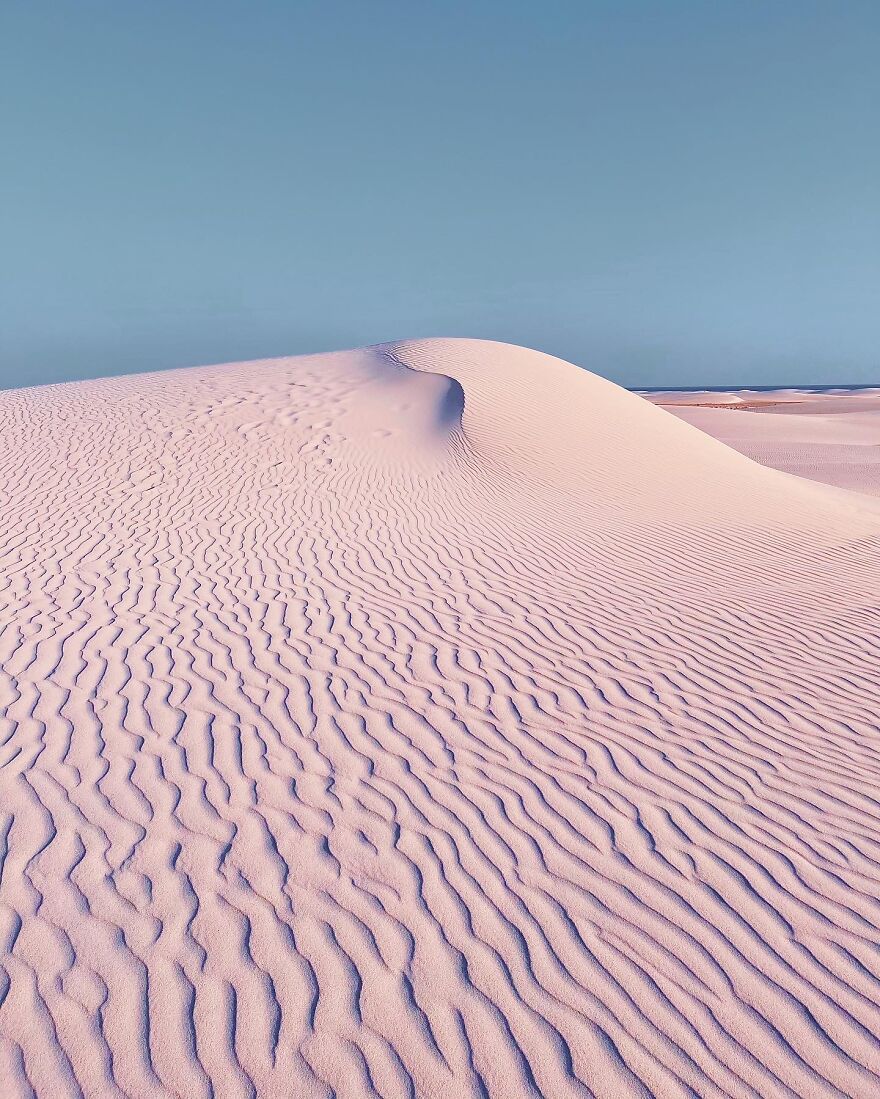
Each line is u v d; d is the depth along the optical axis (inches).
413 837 167.3
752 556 411.2
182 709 223.5
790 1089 110.7
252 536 415.8
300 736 209.6
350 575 357.1
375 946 136.0
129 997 124.0
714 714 228.2
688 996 126.7
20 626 286.8
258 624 293.0
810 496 595.5
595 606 323.6
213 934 137.8
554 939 138.6
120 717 217.6
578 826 172.7
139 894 147.4
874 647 281.6
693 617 312.7
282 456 562.3
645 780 191.9
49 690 233.9
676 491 555.2
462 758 200.5
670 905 147.9
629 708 231.1
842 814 178.7
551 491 529.7
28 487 495.8
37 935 136.6
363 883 152.3
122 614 300.8
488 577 359.3
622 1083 111.3
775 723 223.1
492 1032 119.2
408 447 588.7
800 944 138.6
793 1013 123.6
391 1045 116.6
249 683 241.9
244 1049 115.3
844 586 358.0
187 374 827.4
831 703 236.5
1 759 193.9
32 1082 109.6
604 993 127.1
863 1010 124.3
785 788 189.2
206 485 505.4
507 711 227.5
